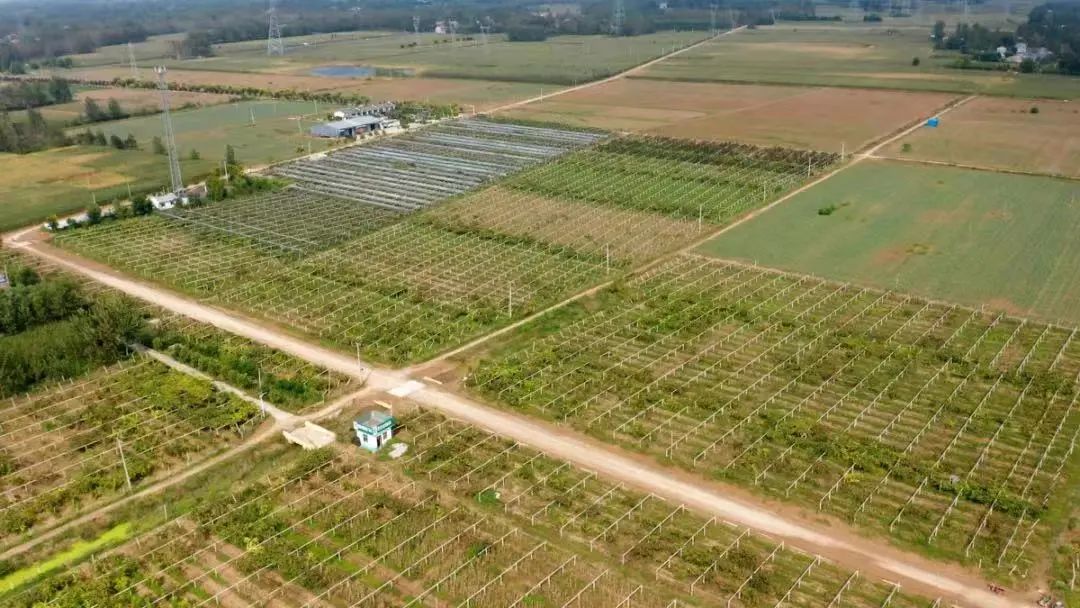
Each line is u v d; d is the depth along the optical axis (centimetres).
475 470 6969
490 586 5709
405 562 5953
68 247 12594
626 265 11562
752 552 5991
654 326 9575
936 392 8031
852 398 7956
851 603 5494
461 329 9588
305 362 8844
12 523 6391
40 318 9900
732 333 9400
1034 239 12194
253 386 8375
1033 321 9506
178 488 6856
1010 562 5794
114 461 7188
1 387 8288
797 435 7344
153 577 5853
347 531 6269
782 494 6600
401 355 8994
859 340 9069
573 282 10988
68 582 5834
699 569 5822
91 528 6372
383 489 6769
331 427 7662
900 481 6725
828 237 12519
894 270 11162
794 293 10494
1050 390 7906
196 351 9038
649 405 7912
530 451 7238
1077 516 6244
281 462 7212
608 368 8662
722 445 7256
